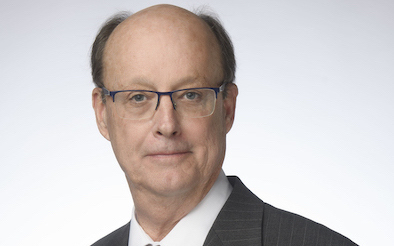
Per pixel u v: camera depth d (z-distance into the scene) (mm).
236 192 2434
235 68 2508
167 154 2199
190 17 2291
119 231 2738
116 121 2291
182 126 2203
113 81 2297
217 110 2291
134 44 2227
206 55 2260
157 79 2180
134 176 2279
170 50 2191
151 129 2199
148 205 2322
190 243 2320
